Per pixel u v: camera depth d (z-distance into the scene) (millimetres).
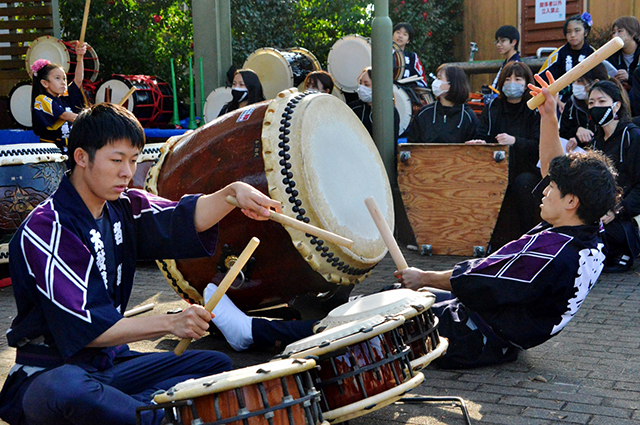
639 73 5469
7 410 1930
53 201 1893
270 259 2883
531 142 5062
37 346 1904
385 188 3314
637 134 4613
